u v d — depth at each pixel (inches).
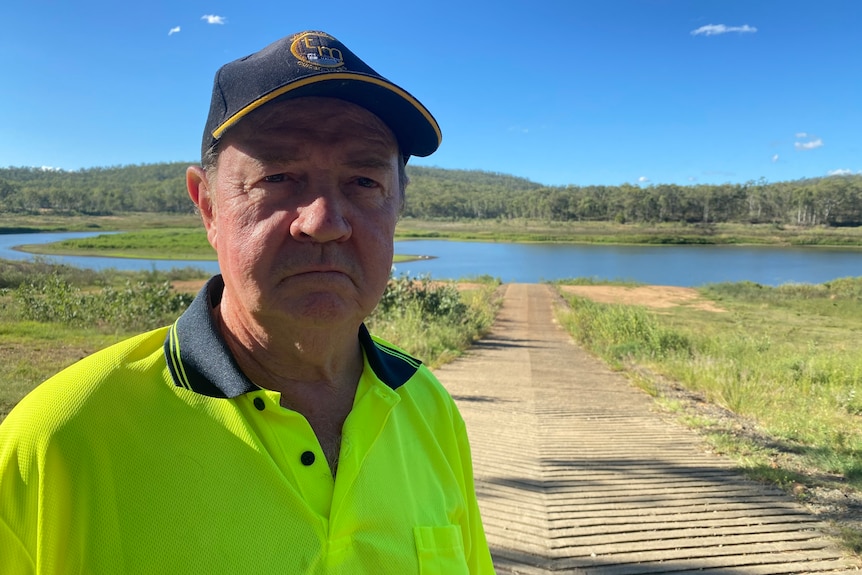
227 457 35.9
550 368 441.7
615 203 5590.6
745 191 5315.0
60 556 32.8
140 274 1268.5
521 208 6190.9
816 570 133.6
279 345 42.3
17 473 32.9
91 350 395.9
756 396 319.9
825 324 877.2
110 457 33.8
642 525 153.4
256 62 40.6
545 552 136.9
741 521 158.2
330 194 40.5
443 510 48.0
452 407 56.4
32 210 5359.3
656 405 313.7
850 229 4493.1
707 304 1130.7
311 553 36.3
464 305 737.0
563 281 1556.3
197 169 46.8
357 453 42.1
